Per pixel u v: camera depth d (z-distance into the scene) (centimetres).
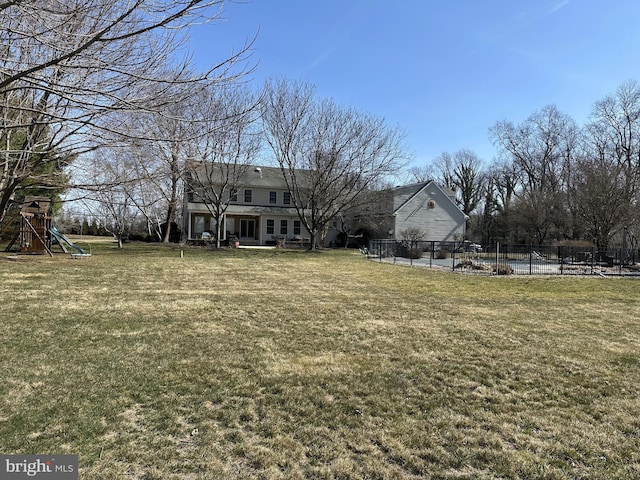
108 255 1873
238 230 3425
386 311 752
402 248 2452
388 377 412
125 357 448
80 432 288
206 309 726
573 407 352
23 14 288
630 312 794
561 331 625
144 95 354
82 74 341
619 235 2770
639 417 335
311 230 2692
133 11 311
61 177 679
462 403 355
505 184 4778
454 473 254
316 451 274
